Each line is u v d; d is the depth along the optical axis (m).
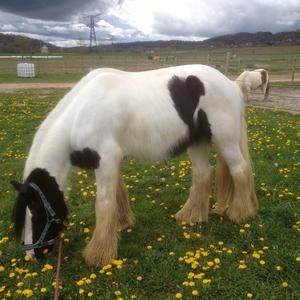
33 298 3.13
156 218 4.52
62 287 3.25
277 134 8.27
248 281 3.21
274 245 3.75
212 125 3.89
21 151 7.60
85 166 3.65
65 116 3.55
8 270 3.54
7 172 6.32
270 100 14.90
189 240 3.99
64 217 3.68
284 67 27.42
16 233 3.38
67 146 3.57
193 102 3.82
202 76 3.86
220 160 4.31
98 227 3.59
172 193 5.29
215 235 4.09
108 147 3.45
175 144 3.82
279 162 6.30
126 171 6.24
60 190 3.60
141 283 3.30
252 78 14.54
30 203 3.38
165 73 3.91
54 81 24.39
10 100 14.88
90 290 3.21
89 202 5.10
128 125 3.59
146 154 3.72
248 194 4.22
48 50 85.44
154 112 3.63
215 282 3.22
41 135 3.61
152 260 3.58
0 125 9.84
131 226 4.32
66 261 3.69
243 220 4.24
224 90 3.91
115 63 36.41
